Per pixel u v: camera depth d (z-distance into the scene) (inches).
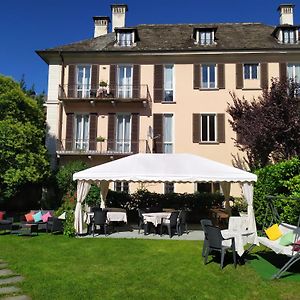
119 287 275.1
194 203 716.7
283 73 876.0
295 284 283.0
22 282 282.2
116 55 910.4
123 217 578.2
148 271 319.0
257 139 668.1
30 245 430.6
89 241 461.4
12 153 700.0
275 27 965.2
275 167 464.4
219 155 875.4
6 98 759.7
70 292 261.3
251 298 255.9
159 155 571.2
